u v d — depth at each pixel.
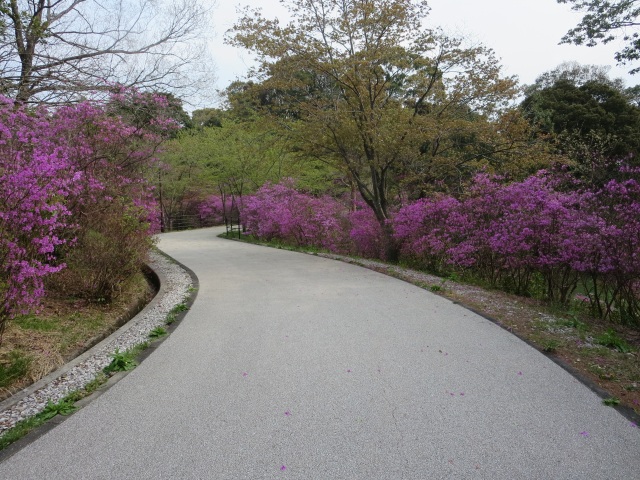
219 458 2.62
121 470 2.52
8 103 6.15
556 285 7.50
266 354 4.46
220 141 25.02
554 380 3.72
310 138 13.41
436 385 3.63
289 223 17.52
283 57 12.45
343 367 4.07
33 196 4.32
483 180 8.91
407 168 13.70
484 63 13.11
